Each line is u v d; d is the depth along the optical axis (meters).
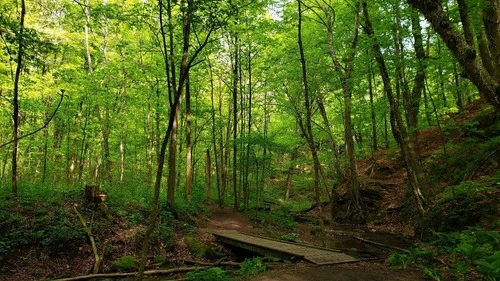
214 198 23.28
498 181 9.81
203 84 21.23
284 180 36.28
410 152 13.97
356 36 16.92
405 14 11.41
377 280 6.82
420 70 11.98
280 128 26.31
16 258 8.73
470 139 12.66
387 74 12.74
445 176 14.50
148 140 22.44
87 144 20.91
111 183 18.88
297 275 7.39
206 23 6.16
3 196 10.80
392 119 12.79
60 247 9.44
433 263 7.69
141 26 13.39
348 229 16.80
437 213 11.04
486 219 9.05
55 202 11.18
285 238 13.74
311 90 19.78
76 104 18.78
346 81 16.89
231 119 25.66
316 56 19.47
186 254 11.12
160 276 8.83
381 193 18.94
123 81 19.64
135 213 12.31
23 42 8.63
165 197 15.54
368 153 26.91
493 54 10.41
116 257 9.95
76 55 20.02
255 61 21.84
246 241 11.48
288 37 19.70
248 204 21.70
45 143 18.69
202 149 26.92
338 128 30.17
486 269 4.88
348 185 20.77
